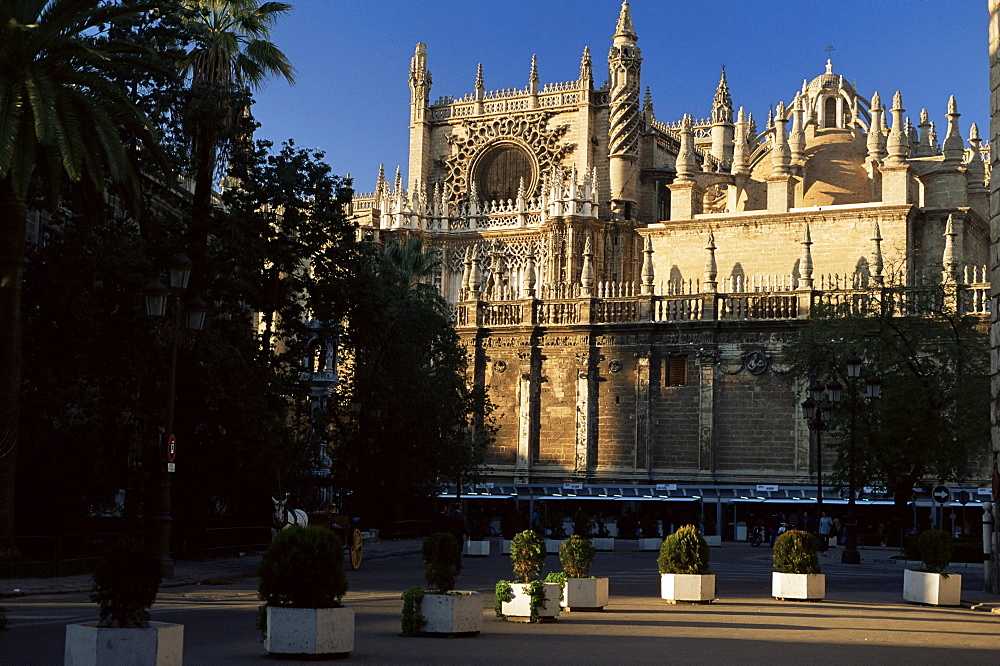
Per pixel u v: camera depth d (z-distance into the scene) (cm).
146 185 4338
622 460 7306
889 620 2250
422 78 10194
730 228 7819
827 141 8381
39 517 3725
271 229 4412
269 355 4541
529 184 9875
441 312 6656
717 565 4312
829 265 7519
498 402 7662
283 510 3638
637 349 7331
